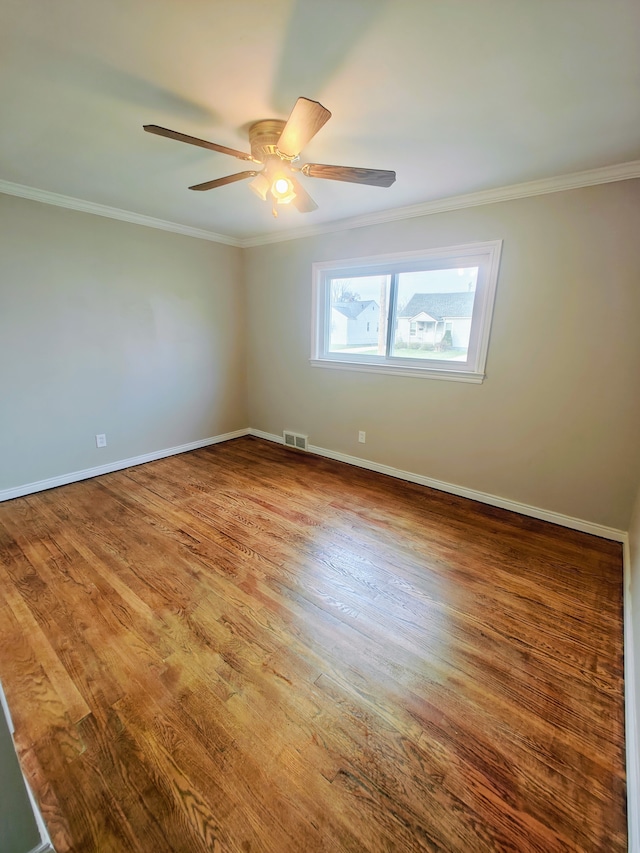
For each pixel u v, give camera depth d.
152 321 3.73
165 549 2.41
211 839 1.06
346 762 1.26
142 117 1.74
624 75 1.39
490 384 2.91
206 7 1.11
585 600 2.02
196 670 1.58
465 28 1.18
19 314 2.90
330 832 1.08
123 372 3.60
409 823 1.11
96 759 1.25
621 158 2.09
